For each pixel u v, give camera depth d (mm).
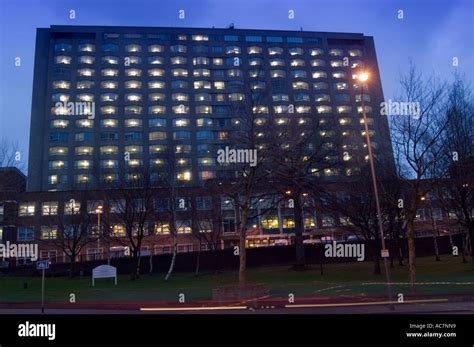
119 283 36000
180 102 108812
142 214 46281
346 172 47656
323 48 120688
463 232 42688
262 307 20344
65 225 53844
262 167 29875
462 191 34031
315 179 37594
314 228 64000
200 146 104875
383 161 35906
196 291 27734
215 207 49656
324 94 115188
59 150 100625
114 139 103625
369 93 113500
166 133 105812
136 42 112688
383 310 18234
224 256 47438
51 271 49875
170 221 47812
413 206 25219
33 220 66500
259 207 58969
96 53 110000
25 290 31781
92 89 106812
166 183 46562
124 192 43594
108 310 20562
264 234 73188
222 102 110375
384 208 36344
